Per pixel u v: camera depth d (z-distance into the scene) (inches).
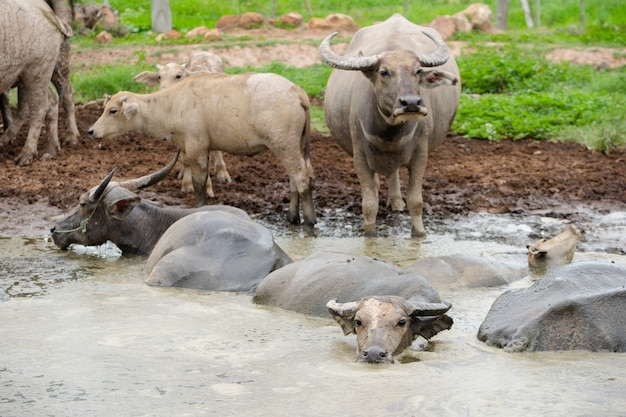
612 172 733.3
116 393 316.2
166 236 490.3
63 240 542.3
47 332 385.1
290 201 605.9
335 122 600.7
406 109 489.4
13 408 302.4
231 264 463.5
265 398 311.4
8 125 820.6
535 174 729.6
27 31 717.9
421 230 572.7
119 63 1136.8
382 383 325.7
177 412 299.3
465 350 366.0
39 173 708.0
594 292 370.0
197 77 601.3
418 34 597.9
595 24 1557.6
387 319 360.2
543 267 485.7
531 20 1684.3
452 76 506.9
